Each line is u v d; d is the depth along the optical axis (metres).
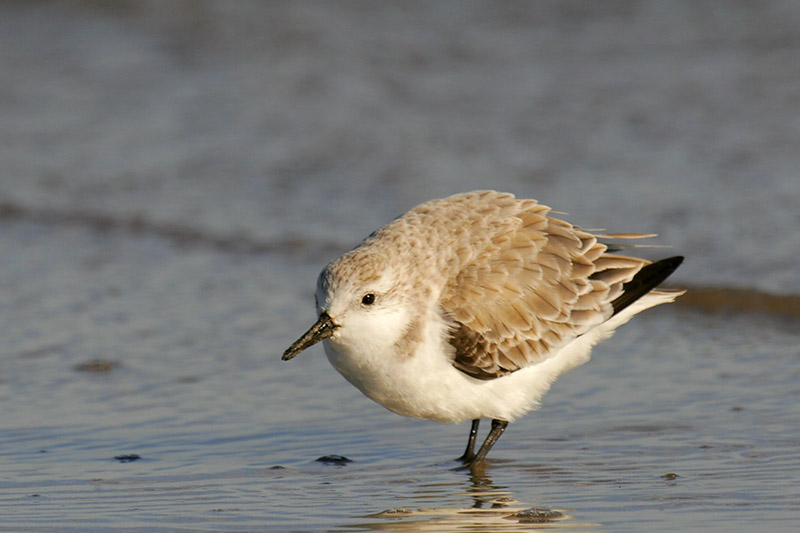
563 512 8.77
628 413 11.10
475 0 28.47
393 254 9.46
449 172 19.05
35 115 22.98
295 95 23.45
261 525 8.58
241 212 18.23
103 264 16.55
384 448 10.52
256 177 19.58
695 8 26.86
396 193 18.39
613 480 9.43
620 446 10.25
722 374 12.02
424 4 28.41
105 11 28.88
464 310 9.52
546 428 10.89
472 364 9.53
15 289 15.53
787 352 12.52
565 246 9.95
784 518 8.34
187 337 13.68
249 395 11.90
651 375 12.16
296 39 26.64
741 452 9.87
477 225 9.86
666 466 9.66
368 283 9.29
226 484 9.55
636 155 19.30
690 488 9.10
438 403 9.64
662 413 11.03
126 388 12.09
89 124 22.41
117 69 25.50
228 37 27.03
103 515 8.80
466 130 21.08
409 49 25.67
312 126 21.72
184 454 10.31
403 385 9.49
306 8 28.53
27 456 10.27
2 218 18.50
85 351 13.21
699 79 22.86
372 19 27.72
